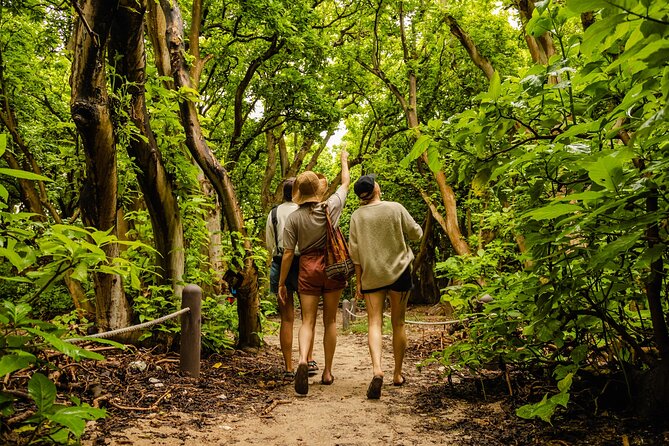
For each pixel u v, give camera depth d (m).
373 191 4.23
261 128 16.31
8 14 9.73
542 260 2.68
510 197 3.47
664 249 1.94
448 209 13.53
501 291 3.68
